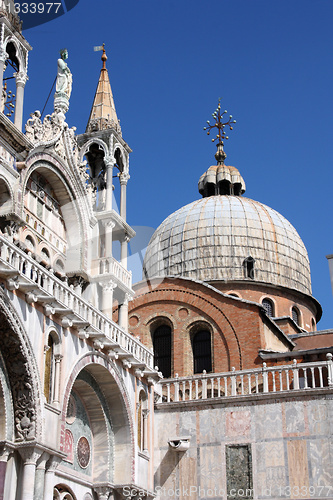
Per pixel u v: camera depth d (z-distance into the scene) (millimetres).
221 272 50125
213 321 38500
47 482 20062
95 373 24766
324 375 31875
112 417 25641
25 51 26750
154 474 27469
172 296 39719
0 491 19000
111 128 31594
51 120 28078
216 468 26734
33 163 26266
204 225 51969
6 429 19734
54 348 21688
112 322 25125
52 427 20734
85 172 30094
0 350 19859
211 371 37531
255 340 36938
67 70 29609
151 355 28281
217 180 57938
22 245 24609
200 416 27781
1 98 24656
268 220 53000
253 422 26859
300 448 25812
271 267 50875
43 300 20719
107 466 24969
